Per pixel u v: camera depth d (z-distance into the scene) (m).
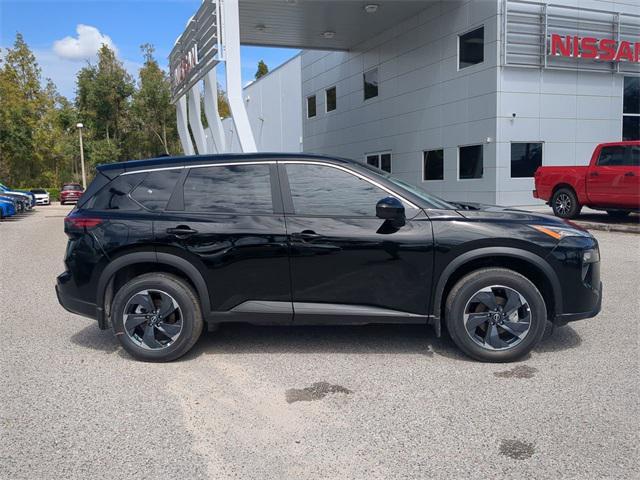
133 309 4.57
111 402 3.80
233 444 3.21
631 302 6.25
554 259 4.31
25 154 47.28
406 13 20.17
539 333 4.33
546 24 17.09
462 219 4.42
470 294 4.35
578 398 3.72
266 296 4.48
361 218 4.44
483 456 3.03
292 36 23.02
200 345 5.00
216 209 4.55
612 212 15.11
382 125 23.12
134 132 51.97
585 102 18.12
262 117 38.25
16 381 4.20
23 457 3.08
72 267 4.64
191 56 17.23
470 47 18.02
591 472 2.86
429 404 3.68
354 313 4.42
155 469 2.95
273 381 4.13
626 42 18.06
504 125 17.12
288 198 4.53
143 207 4.61
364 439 3.24
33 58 52.31
